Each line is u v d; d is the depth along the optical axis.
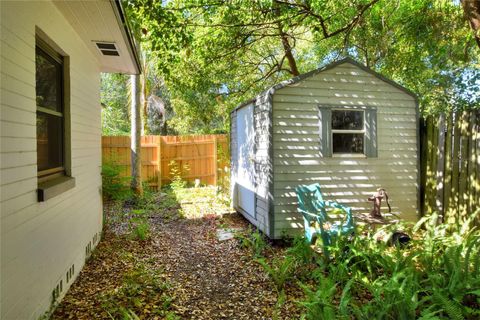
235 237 5.29
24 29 2.37
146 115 14.30
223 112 14.93
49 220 2.79
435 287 2.70
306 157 5.07
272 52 10.78
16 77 2.22
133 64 5.27
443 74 9.33
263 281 3.62
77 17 3.33
